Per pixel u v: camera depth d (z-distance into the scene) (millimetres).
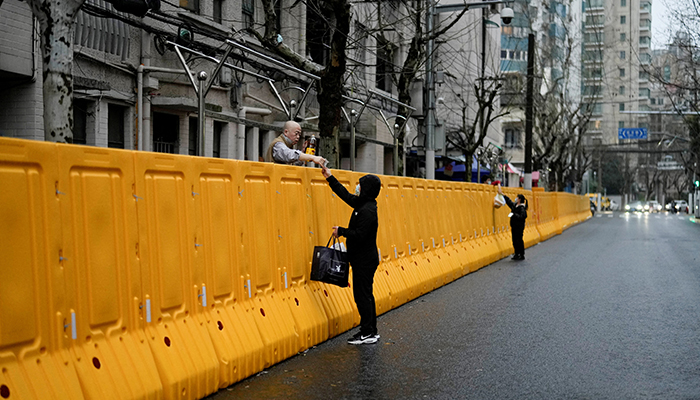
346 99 18062
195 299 6125
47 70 7285
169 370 5496
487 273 16141
